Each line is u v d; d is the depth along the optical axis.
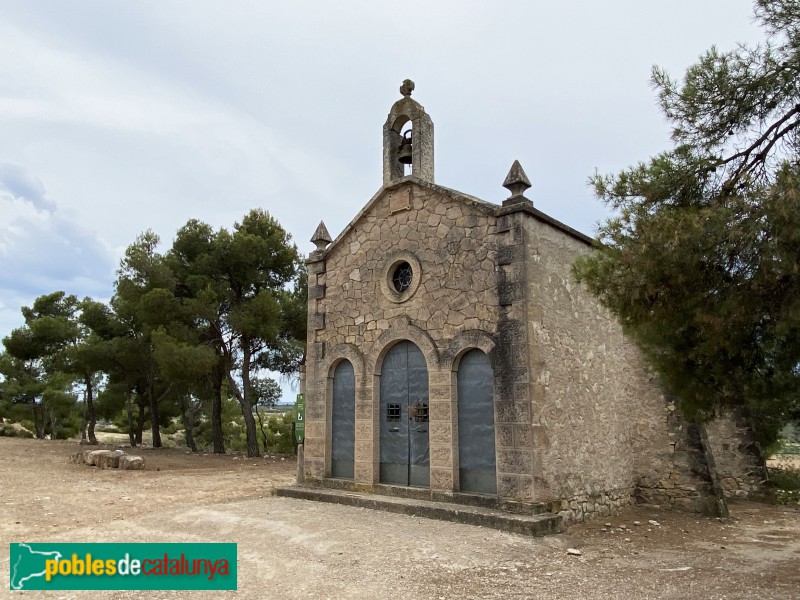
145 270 24.06
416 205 12.38
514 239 10.55
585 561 7.95
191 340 23.50
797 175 5.30
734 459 14.45
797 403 8.05
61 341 35.31
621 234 6.69
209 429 40.00
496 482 10.27
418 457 11.66
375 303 12.81
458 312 11.23
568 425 10.84
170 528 9.42
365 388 12.62
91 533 9.06
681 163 6.78
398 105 13.45
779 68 6.34
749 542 9.63
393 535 8.95
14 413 37.72
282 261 25.78
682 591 6.61
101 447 26.83
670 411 12.84
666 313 6.51
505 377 10.28
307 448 13.61
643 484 12.88
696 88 6.72
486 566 7.41
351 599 6.12
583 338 11.78
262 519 10.10
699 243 5.75
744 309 5.82
